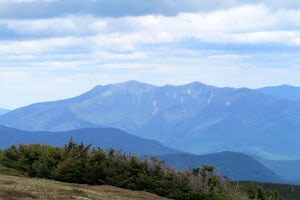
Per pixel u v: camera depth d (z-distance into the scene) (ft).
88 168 239.71
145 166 255.09
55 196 152.15
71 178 232.94
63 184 200.54
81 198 156.66
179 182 246.27
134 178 247.09
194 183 249.34
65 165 234.79
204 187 252.42
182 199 238.89
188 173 255.29
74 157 242.58
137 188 241.96
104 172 242.78
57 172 234.38
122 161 258.16
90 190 192.54
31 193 150.51
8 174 232.73
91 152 254.06
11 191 146.10
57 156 252.01
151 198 202.69
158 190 240.12
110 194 188.34
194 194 240.53
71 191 169.37
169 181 246.27
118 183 239.30
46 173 242.58
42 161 251.80
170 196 237.86
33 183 182.70
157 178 247.29
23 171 255.09
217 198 246.47
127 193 206.59
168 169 256.32
